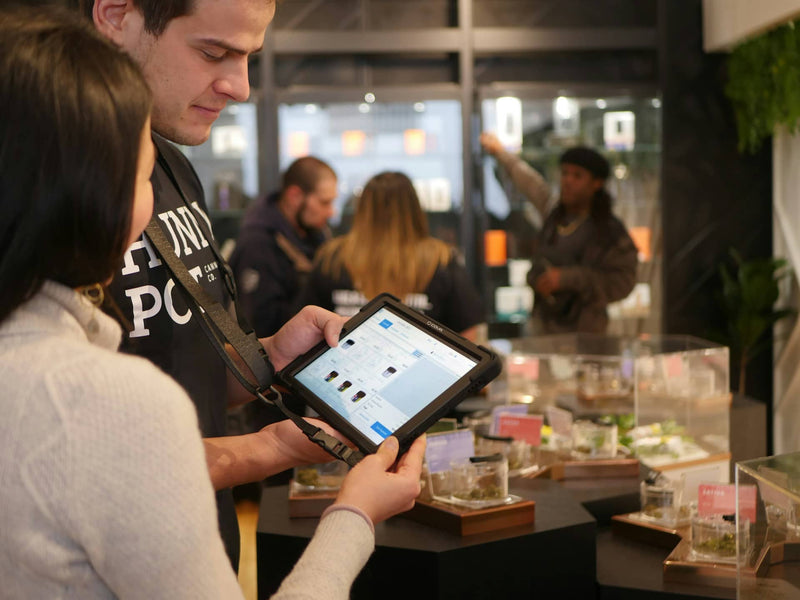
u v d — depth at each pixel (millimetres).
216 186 5793
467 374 1397
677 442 3223
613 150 5719
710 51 5648
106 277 913
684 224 5840
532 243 5781
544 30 5777
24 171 822
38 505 792
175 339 1441
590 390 3477
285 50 5688
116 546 799
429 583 1941
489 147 5613
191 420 865
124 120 860
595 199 5203
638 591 2041
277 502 2389
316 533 1067
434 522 2094
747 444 3895
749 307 5469
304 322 1564
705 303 5891
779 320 5711
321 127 5812
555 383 3607
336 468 2352
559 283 5234
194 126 1414
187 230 1551
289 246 4414
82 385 809
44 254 840
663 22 5699
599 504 2498
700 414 3305
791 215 5547
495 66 6023
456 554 1951
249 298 4328
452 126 5816
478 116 5789
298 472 2359
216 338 1410
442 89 5727
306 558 1018
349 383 1458
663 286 5812
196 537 826
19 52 833
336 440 1310
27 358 832
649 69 5980
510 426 2746
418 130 5820
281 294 4367
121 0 1311
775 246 5793
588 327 5254
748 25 5023
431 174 5844
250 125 5754
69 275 882
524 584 2033
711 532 2102
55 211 827
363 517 1075
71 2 1342
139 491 801
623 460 2705
